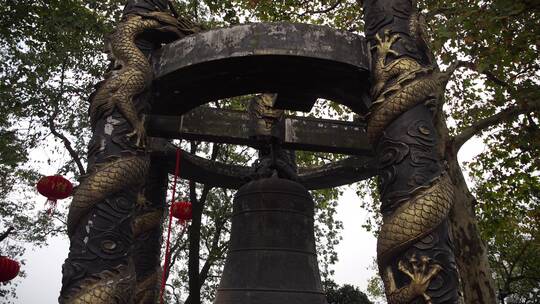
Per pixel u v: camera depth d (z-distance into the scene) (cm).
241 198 635
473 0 951
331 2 1455
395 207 448
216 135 638
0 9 1208
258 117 643
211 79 536
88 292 413
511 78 1113
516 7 784
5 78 1324
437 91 507
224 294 575
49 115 1459
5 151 1441
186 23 571
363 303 1723
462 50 938
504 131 1227
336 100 594
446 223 446
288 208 608
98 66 1412
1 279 941
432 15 1026
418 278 408
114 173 458
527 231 1641
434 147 471
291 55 491
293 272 568
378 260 447
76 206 449
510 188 1273
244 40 496
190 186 1530
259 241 589
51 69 1380
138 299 615
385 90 489
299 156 1538
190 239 1523
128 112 488
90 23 1231
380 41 516
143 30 538
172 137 632
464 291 880
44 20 1228
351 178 746
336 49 509
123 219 455
